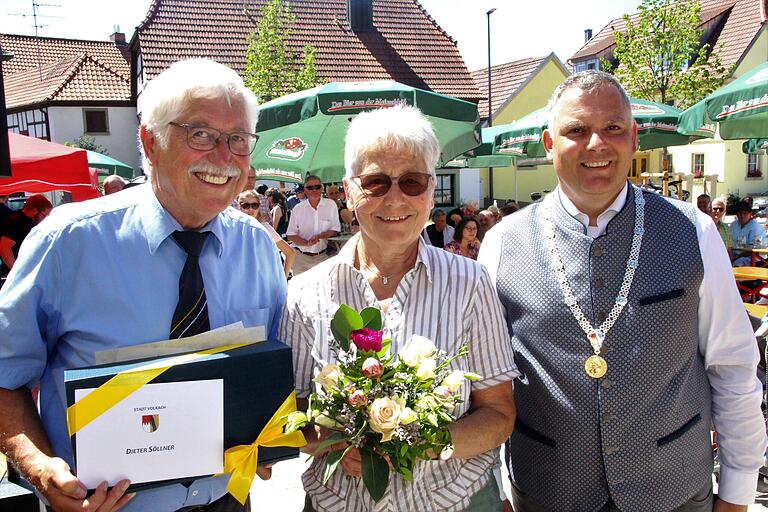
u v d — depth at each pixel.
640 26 15.44
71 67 26.11
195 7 20.92
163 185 1.86
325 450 1.76
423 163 1.87
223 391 1.67
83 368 1.61
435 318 1.89
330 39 22.05
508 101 23.73
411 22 23.34
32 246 1.80
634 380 1.93
